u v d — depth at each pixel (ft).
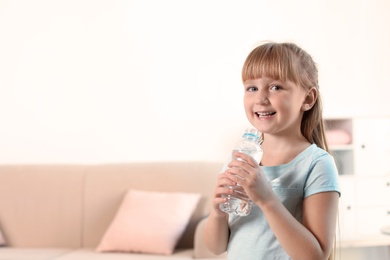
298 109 3.55
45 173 9.85
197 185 9.32
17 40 11.78
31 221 9.64
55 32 11.88
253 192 3.20
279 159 3.60
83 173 9.78
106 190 9.57
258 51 3.57
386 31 13.47
